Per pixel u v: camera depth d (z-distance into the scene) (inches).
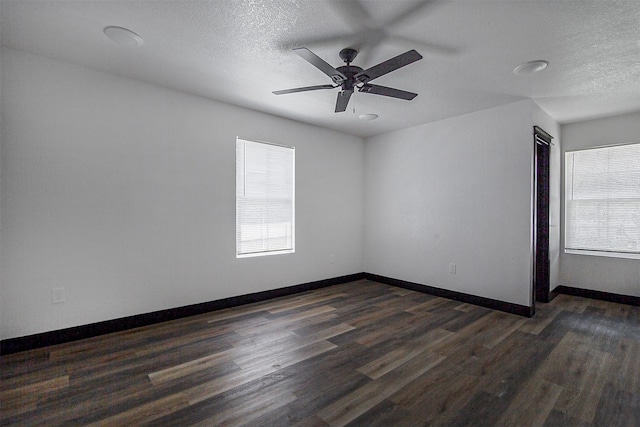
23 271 99.0
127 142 117.8
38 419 68.4
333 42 91.4
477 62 101.9
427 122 172.6
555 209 165.6
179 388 80.4
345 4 74.1
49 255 103.2
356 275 206.1
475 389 80.9
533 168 136.3
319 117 165.3
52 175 103.3
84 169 109.2
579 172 168.7
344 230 198.5
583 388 81.4
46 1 73.4
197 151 135.6
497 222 145.3
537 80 115.2
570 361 95.7
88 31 87.0
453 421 68.7
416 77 113.7
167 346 104.6
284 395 77.9
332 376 86.8
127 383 82.4
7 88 96.1
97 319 112.3
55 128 103.7
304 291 177.0
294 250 173.2
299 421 68.6
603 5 72.5
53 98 103.3
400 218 187.9
